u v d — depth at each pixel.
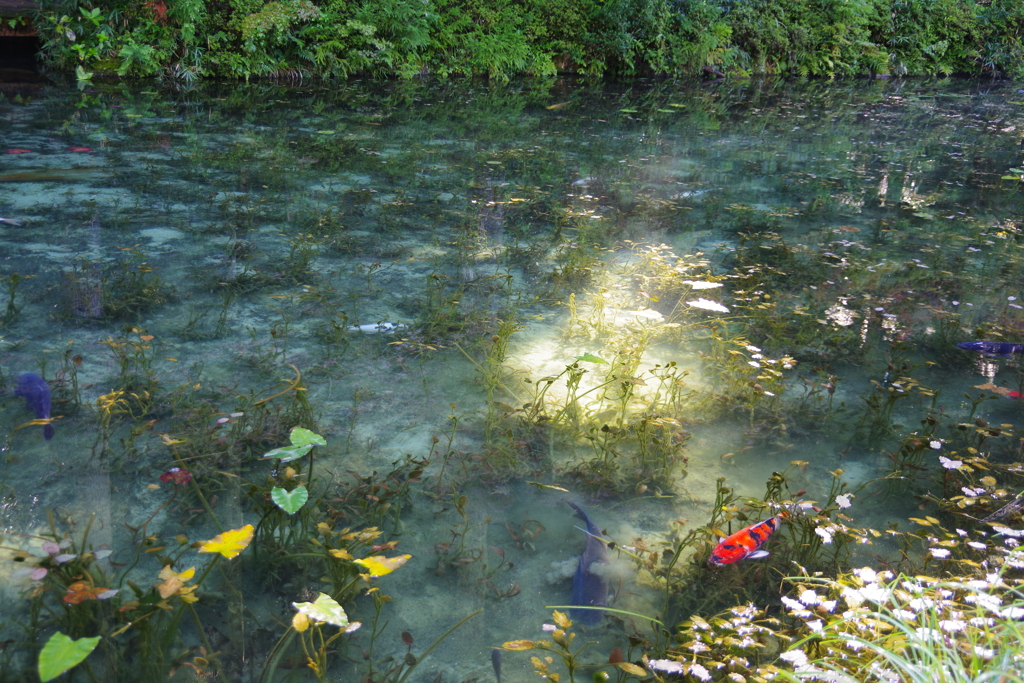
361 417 3.49
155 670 2.09
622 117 13.00
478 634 2.35
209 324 4.29
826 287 5.38
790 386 4.01
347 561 2.32
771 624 2.39
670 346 4.39
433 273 5.12
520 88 15.79
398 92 14.05
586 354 3.52
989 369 4.29
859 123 13.90
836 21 21.86
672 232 6.59
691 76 19.72
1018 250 6.44
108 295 4.49
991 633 2.08
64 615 2.22
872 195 8.30
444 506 2.94
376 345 4.19
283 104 11.88
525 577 2.61
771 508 2.79
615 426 3.55
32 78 11.91
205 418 3.30
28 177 6.78
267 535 2.58
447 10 16.48
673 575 2.62
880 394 3.96
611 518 2.93
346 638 2.30
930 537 2.69
